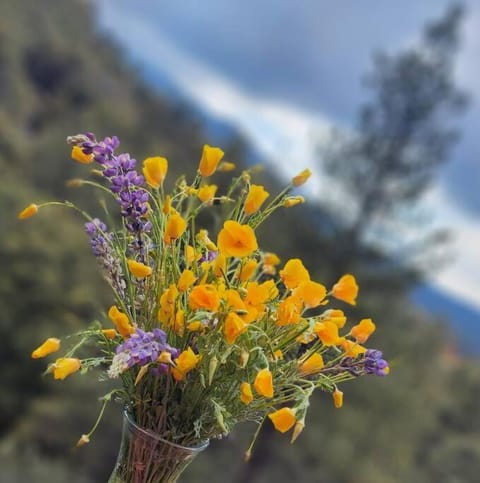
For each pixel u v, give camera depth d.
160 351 1.05
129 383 1.16
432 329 11.34
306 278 1.14
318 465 9.87
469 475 13.17
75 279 14.02
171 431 1.16
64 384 10.80
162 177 1.19
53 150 18.45
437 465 13.07
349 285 1.22
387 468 10.23
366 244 10.25
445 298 15.04
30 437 10.85
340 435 9.84
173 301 1.10
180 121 25.14
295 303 1.14
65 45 36.75
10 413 12.77
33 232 14.52
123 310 1.19
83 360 1.15
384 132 10.62
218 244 1.09
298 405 1.03
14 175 16.94
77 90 34.19
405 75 10.72
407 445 10.52
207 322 1.09
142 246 1.18
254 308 1.09
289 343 1.17
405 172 10.44
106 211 1.24
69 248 14.45
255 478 9.94
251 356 1.09
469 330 16.53
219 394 1.13
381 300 9.99
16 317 13.59
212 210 1.36
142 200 1.16
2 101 29.84
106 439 10.69
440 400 12.85
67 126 21.11
